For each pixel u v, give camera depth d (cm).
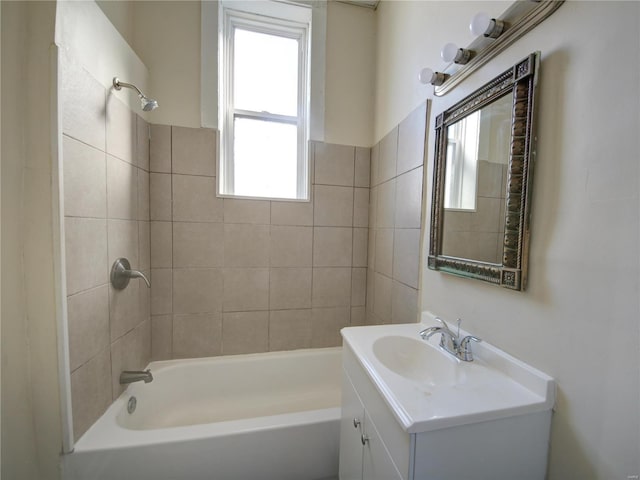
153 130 163
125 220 138
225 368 177
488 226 92
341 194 195
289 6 178
